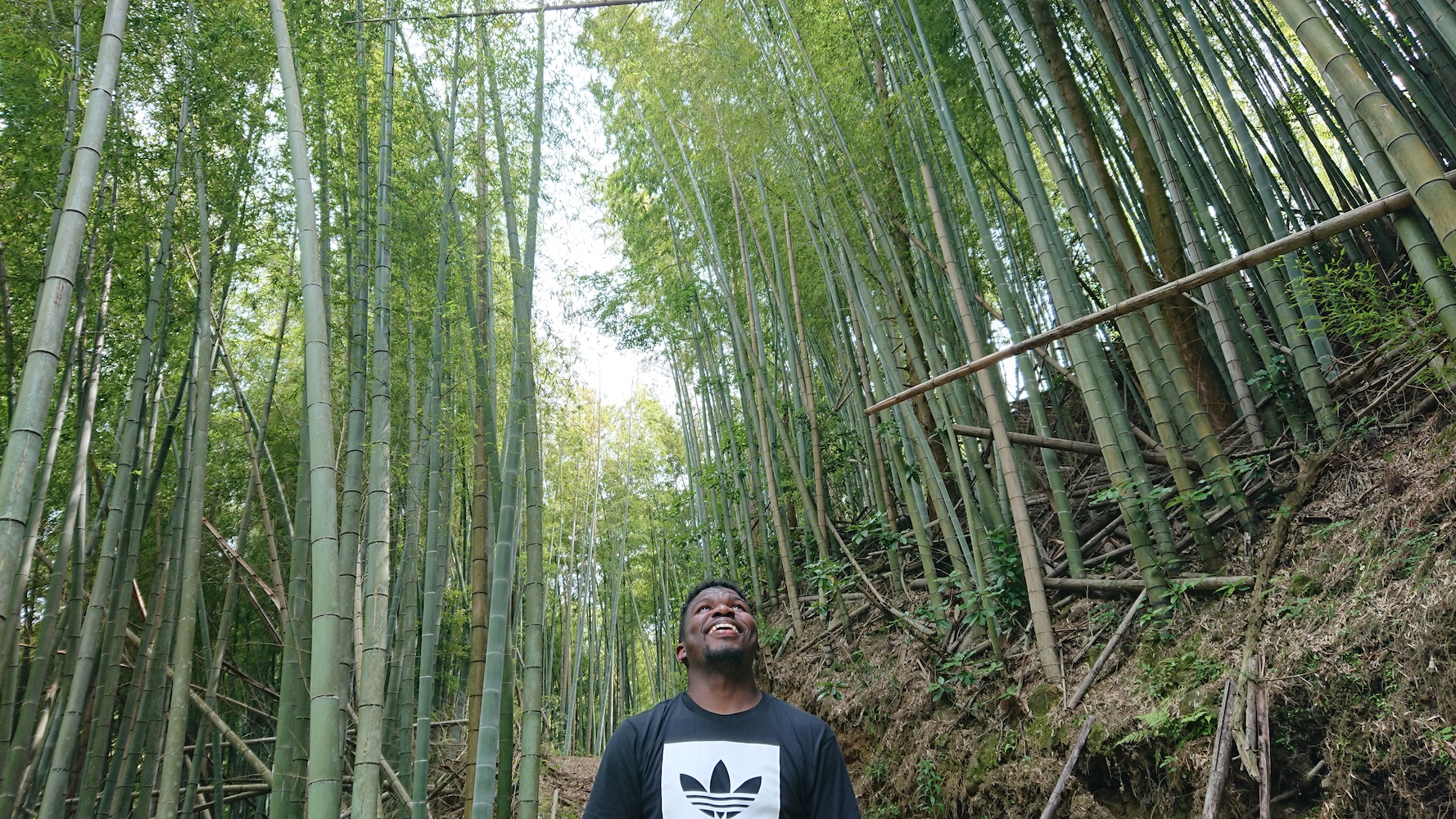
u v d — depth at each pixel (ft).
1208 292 14.49
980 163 20.12
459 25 13.96
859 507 22.89
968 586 14.80
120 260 12.82
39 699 10.32
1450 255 5.63
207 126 12.00
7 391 11.44
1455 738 7.65
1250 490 12.39
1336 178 15.02
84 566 11.34
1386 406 11.66
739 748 4.52
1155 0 16.10
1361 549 9.88
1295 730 9.09
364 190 11.69
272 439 20.34
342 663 12.42
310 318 7.98
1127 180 17.42
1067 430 18.58
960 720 13.61
